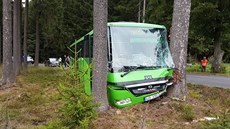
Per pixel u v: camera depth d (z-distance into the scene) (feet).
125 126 25.80
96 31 29.07
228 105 34.78
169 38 35.37
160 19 102.58
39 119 29.12
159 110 29.55
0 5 118.42
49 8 106.32
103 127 25.38
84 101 21.21
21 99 39.86
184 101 32.99
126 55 31.30
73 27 180.24
